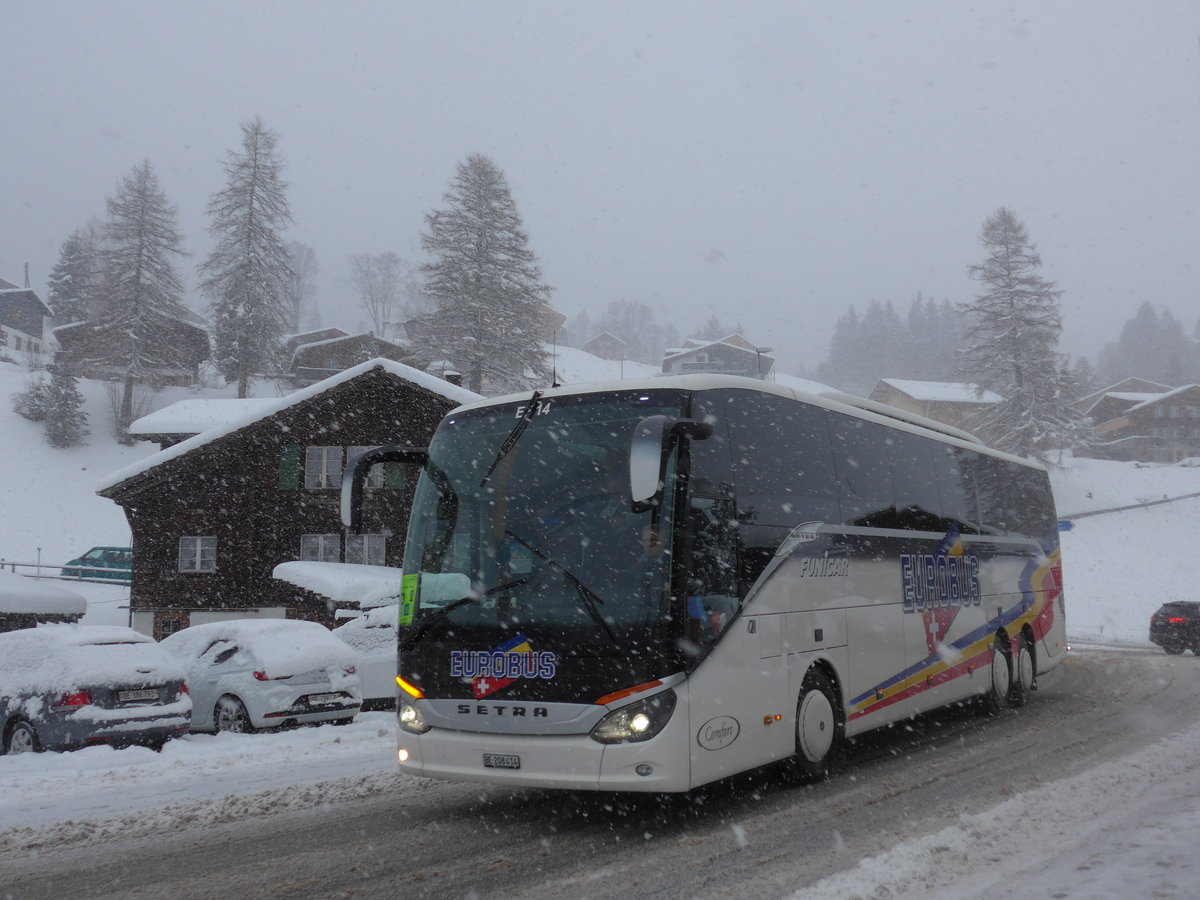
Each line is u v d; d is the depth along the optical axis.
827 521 9.17
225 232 70.75
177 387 81.12
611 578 6.90
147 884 5.80
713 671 7.05
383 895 5.53
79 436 68.75
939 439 12.31
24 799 8.22
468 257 56.19
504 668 6.99
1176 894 4.93
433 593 7.45
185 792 8.45
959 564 12.31
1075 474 70.38
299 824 7.28
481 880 5.80
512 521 7.34
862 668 9.46
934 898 5.19
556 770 6.70
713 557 7.29
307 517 34.19
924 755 10.00
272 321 71.06
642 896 5.44
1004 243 63.69
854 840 6.56
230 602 33.81
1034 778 8.54
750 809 7.65
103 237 74.81
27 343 104.00
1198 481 66.19
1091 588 41.53
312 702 12.88
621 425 7.40
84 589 46.81
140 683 11.45
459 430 8.01
